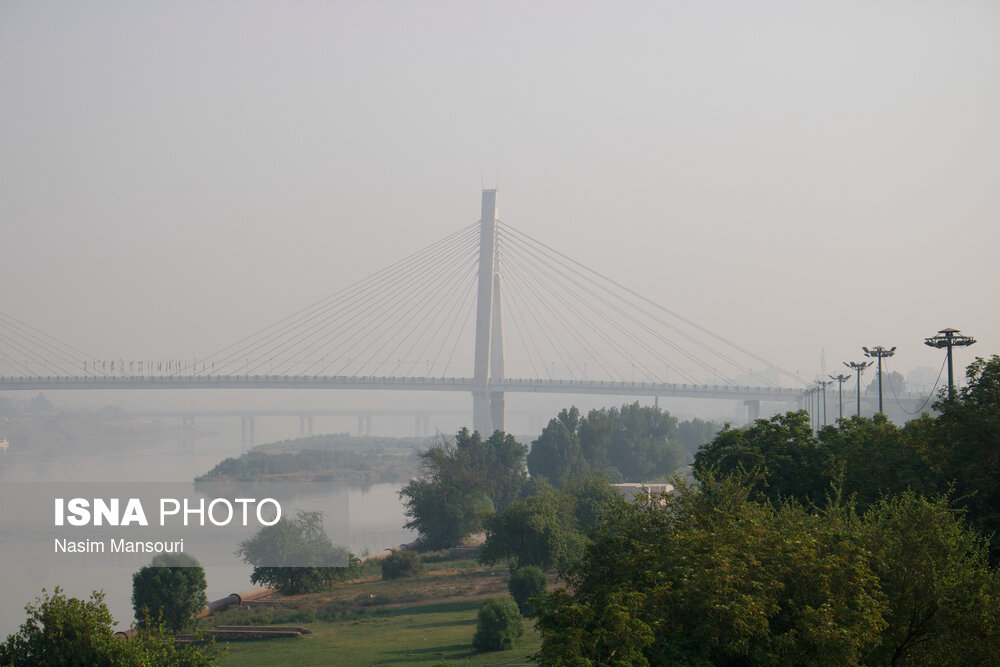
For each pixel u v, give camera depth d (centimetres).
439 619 5947
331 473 19438
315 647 5162
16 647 3064
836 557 2238
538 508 6875
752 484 3288
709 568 2166
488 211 18825
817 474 3928
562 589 2359
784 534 2384
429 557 9075
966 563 2469
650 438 14425
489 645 4875
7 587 7312
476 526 9538
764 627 2058
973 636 2289
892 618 2347
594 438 13575
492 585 7156
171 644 3344
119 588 7294
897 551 2412
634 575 2344
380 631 5622
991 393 3581
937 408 3816
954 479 3300
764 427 4291
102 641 3042
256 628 5641
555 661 2014
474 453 10862
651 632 2041
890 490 3438
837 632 2031
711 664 2047
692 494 2895
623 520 2820
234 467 18562
